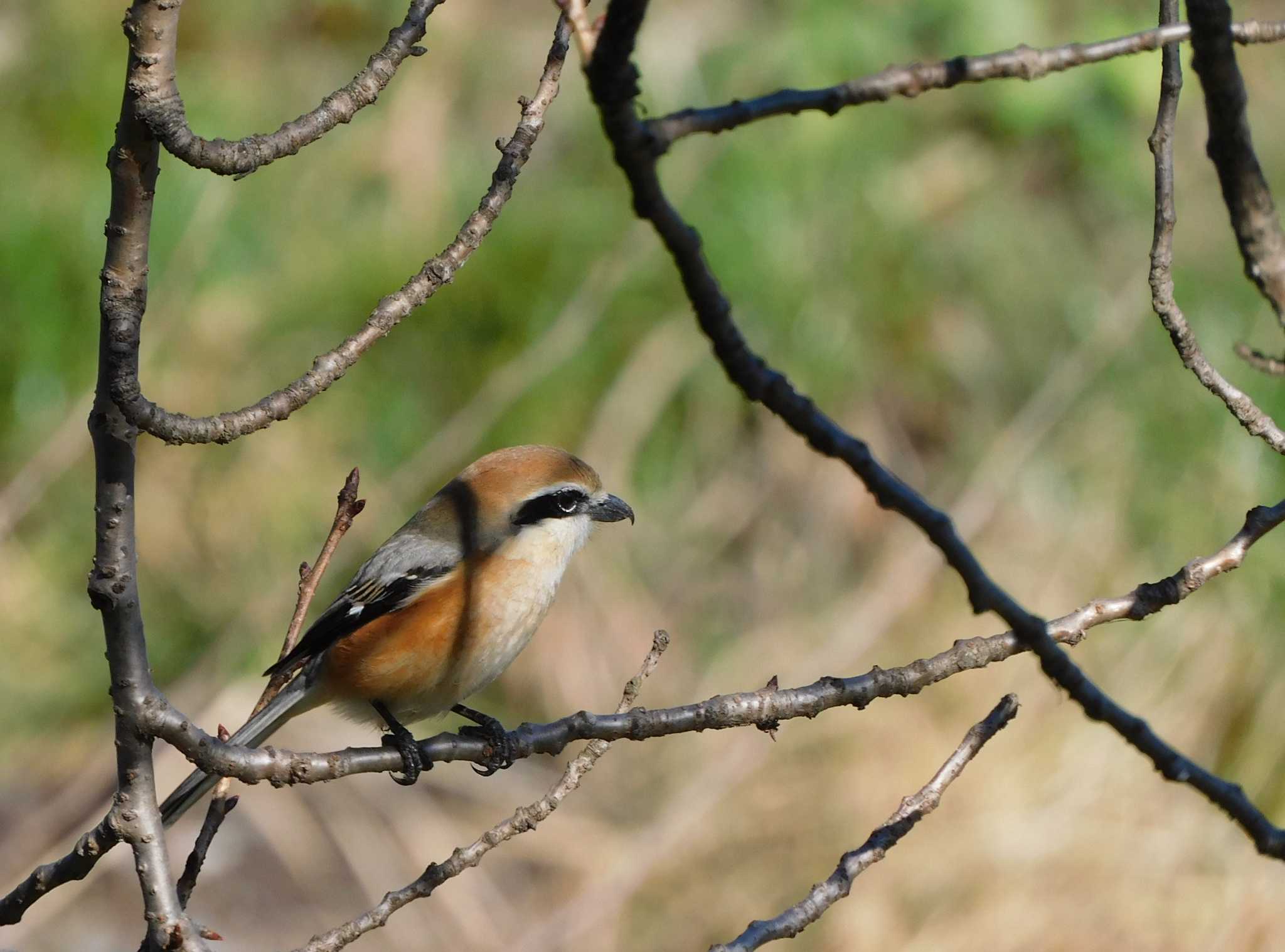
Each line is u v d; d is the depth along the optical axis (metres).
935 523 3.69
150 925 3.89
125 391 3.52
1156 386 12.67
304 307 13.60
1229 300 13.04
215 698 12.17
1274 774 10.27
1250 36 4.55
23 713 12.50
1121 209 14.18
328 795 12.12
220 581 12.98
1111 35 14.10
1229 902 9.74
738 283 13.60
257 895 11.22
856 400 13.70
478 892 11.49
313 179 14.24
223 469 13.23
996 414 13.62
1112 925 9.80
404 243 13.85
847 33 14.24
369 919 4.43
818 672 12.12
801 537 13.44
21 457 12.88
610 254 13.80
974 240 14.08
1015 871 10.16
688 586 13.34
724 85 14.37
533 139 4.09
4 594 12.91
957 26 14.35
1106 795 10.41
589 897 11.04
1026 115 13.89
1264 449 11.88
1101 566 11.78
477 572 6.50
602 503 6.89
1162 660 10.95
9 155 13.69
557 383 13.48
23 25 14.28
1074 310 13.87
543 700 12.87
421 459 13.19
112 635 3.80
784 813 11.20
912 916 10.28
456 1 15.43
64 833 11.34
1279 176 13.35
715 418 13.75
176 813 5.23
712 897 10.97
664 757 12.27
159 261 13.27
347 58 15.03
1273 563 11.16
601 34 3.08
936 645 11.95
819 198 13.99
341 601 6.56
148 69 3.32
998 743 10.90
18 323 13.18
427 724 12.60
